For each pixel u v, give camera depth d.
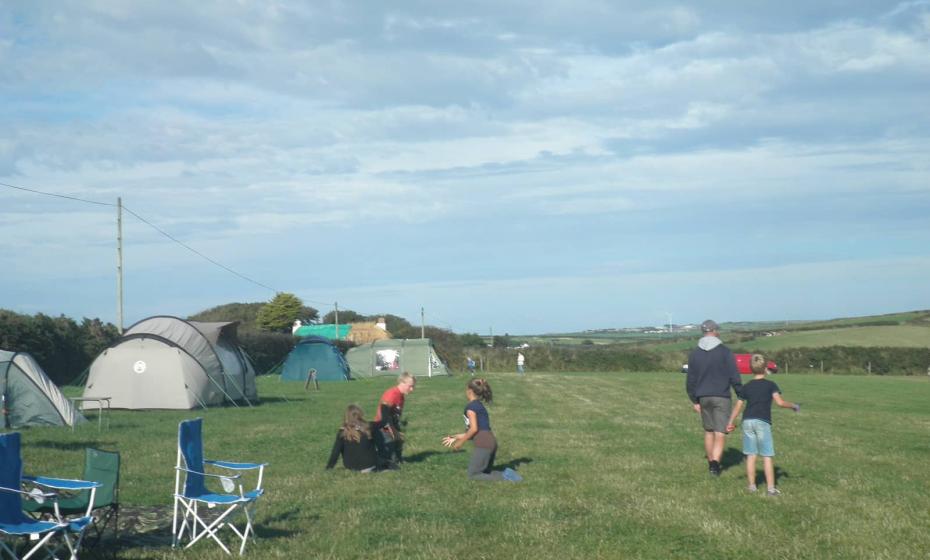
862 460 16.34
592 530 10.16
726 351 14.05
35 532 7.35
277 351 60.88
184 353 27.88
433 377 53.94
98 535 8.89
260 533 9.95
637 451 17.38
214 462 9.98
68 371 38.44
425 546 9.34
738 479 13.79
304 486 13.20
